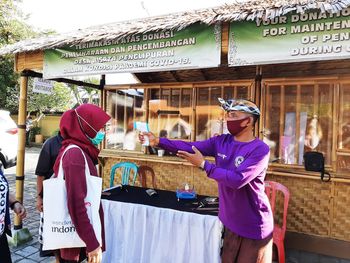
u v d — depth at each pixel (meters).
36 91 3.95
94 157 1.77
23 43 3.89
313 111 3.60
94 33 3.41
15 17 12.23
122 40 3.20
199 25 2.78
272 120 3.78
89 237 1.54
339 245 3.30
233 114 1.93
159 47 3.00
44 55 3.73
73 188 1.55
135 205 2.69
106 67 3.32
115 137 4.89
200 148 2.12
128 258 2.70
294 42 2.41
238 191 1.83
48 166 2.47
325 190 3.39
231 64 2.65
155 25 2.98
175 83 4.40
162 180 4.37
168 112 4.52
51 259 3.12
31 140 14.79
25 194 5.72
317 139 3.57
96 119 1.72
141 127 2.25
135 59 3.14
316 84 3.55
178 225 2.51
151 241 2.65
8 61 11.60
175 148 2.15
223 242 2.13
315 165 3.36
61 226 1.58
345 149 3.41
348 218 3.29
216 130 4.16
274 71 4.55
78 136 1.70
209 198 2.95
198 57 2.81
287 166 3.61
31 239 3.59
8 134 6.64
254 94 3.83
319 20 2.31
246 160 1.79
